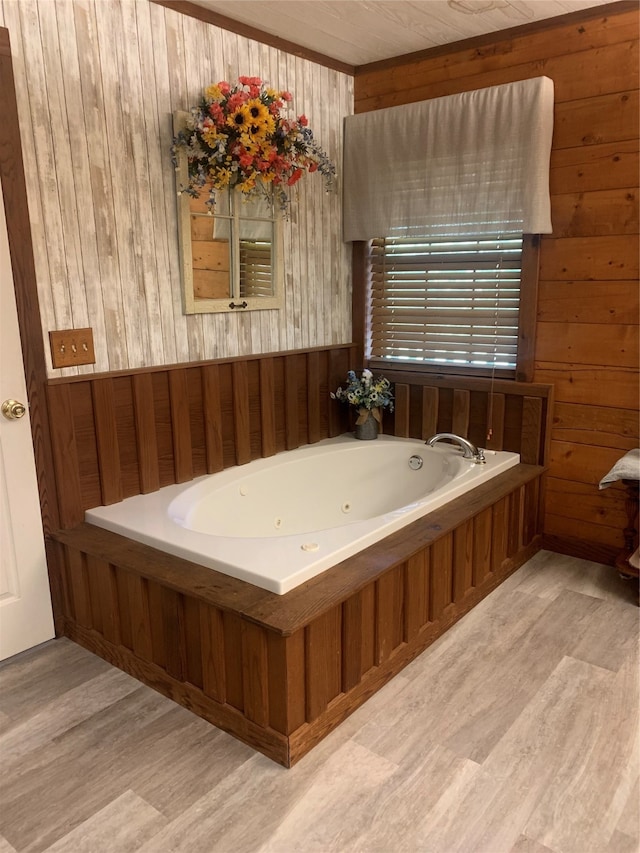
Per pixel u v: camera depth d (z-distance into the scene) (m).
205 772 1.81
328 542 2.15
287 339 3.23
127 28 2.37
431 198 3.12
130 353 2.55
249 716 1.89
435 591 2.39
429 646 2.40
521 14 2.71
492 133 2.90
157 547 2.21
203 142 2.53
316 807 1.68
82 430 2.43
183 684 2.08
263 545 2.13
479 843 1.56
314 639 1.84
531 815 1.64
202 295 2.77
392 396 3.52
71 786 1.76
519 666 2.28
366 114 3.24
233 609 1.80
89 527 2.43
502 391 3.16
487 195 2.97
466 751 1.87
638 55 2.59
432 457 3.21
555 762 1.82
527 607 2.68
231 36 2.73
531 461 3.14
